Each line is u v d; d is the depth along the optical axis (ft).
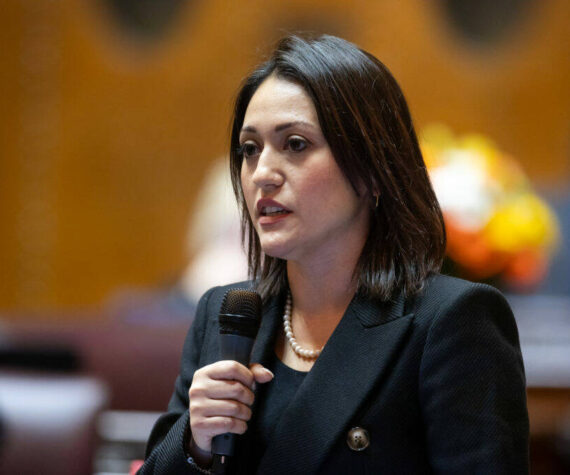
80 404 32.63
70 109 101.65
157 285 100.22
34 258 101.40
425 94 100.01
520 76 99.60
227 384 17.61
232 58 100.68
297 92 18.74
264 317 20.76
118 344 37.81
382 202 19.42
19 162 101.40
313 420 18.07
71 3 101.35
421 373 17.89
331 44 19.38
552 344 42.45
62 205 101.60
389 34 99.81
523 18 99.55
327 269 19.76
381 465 17.54
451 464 17.12
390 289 19.01
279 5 100.07
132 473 24.11
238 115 20.75
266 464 18.03
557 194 57.52
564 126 99.19
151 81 101.30
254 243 21.83
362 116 18.84
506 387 17.61
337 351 18.74
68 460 31.37
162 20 101.19
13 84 101.55
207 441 17.94
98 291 101.40
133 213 101.35
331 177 18.58
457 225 37.78
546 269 53.36
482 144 41.81
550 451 39.29
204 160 100.99
